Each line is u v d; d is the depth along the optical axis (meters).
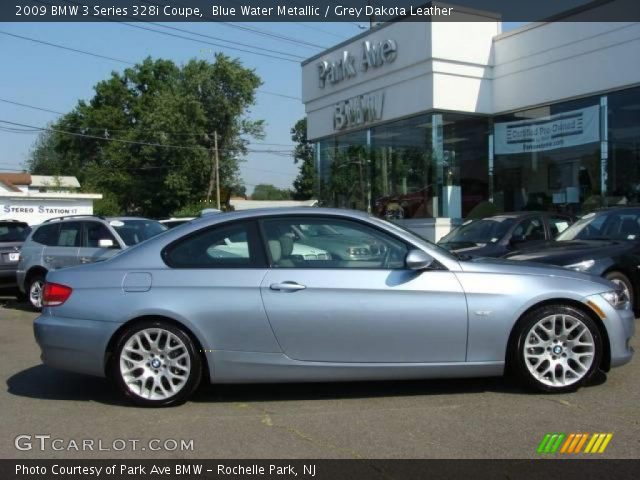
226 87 55.53
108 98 63.75
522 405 5.11
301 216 5.47
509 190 16.62
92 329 5.28
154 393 5.29
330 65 19.56
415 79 16.52
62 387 6.12
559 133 15.28
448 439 4.45
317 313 5.17
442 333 5.20
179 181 53.50
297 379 5.24
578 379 5.33
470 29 16.34
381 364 5.21
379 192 18.17
